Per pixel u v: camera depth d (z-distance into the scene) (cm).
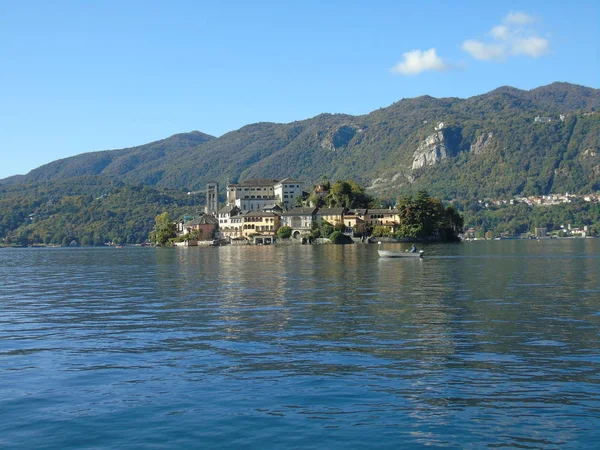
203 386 3812
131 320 6241
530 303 7075
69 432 3152
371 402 3484
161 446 2973
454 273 11519
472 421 3209
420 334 5253
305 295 8094
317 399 3541
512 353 4525
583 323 5716
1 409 3472
